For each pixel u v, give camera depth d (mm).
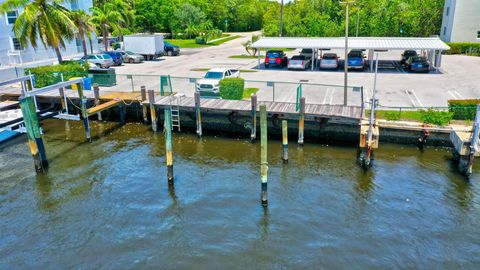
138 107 25125
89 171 17875
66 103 25266
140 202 15227
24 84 24438
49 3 33375
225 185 16516
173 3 82688
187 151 20203
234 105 22438
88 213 14500
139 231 13406
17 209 14742
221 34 89750
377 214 14281
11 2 30266
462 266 11648
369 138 17688
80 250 12469
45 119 25562
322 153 19812
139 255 12195
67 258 12109
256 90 28094
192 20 80688
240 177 17203
